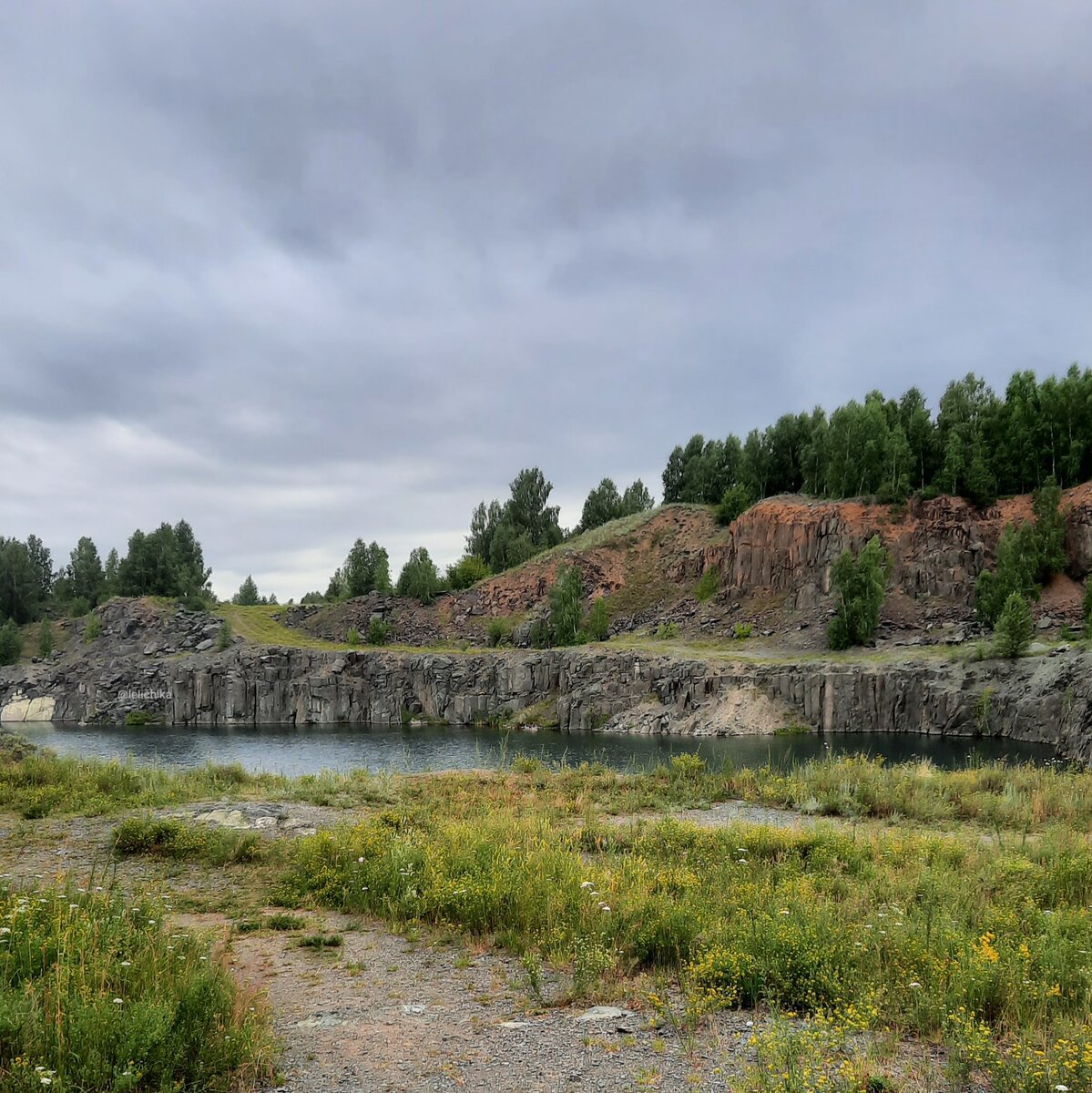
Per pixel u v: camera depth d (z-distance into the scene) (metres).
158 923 10.05
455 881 12.66
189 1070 6.48
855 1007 7.64
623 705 81.19
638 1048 7.20
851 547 95.00
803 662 75.56
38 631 148.25
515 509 168.88
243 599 183.50
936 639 78.88
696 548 122.94
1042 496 87.06
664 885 12.27
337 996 8.91
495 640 119.31
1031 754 50.31
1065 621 77.56
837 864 14.61
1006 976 8.05
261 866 15.58
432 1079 6.64
